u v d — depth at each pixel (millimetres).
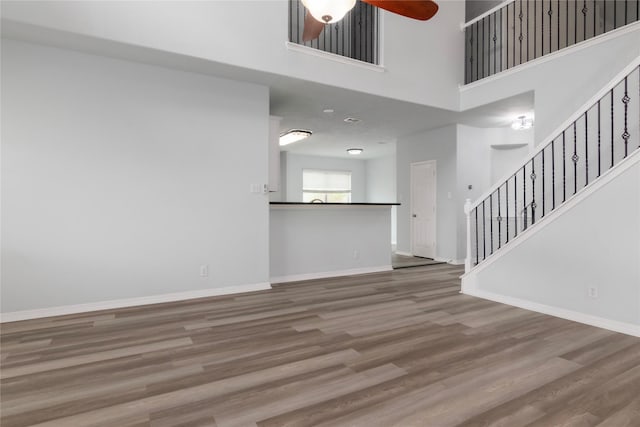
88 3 3168
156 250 3906
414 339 2818
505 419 1766
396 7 2516
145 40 3395
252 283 4453
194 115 4074
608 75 4086
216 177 4211
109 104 3658
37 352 2609
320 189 10555
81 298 3570
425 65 5258
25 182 3334
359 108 5438
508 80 5020
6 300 3287
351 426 1717
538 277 3545
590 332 2943
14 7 2922
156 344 2750
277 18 4059
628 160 2881
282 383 2139
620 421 1745
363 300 4000
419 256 7246
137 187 3799
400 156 7695
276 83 4383
